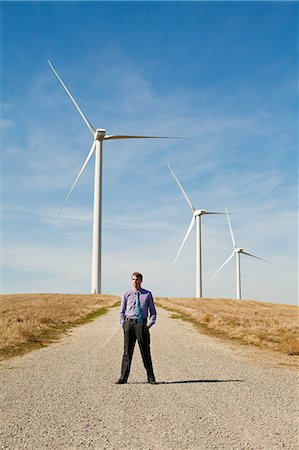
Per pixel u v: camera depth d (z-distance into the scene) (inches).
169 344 749.3
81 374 442.0
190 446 220.1
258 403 313.0
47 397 333.4
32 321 1096.2
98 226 2847.0
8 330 840.3
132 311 400.5
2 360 550.3
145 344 396.8
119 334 917.8
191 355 608.1
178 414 281.6
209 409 294.8
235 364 524.7
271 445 221.5
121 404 309.7
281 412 287.9
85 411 289.9
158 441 227.9
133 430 247.1
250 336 839.1
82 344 735.1
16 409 295.7
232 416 276.7
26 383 391.5
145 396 336.5
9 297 3425.2
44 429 249.6
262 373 456.8
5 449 216.4
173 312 1865.2
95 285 2935.5
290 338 794.2
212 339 843.4
